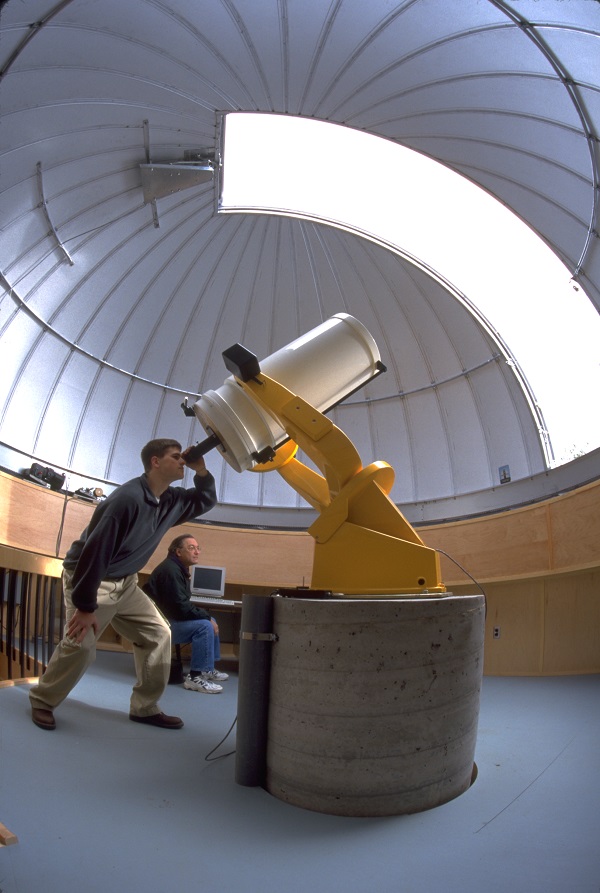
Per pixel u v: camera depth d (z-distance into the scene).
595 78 4.62
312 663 2.42
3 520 7.12
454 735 2.44
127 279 8.46
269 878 1.80
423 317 8.76
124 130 6.64
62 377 8.48
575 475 7.39
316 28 5.65
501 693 5.24
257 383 2.97
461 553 7.79
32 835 1.97
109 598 3.48
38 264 7.29
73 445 8.80
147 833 2.08
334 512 2.86
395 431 9.32
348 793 2.29
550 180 6.10
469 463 8.74
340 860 1.93
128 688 4.94
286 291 9.22
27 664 4.81
